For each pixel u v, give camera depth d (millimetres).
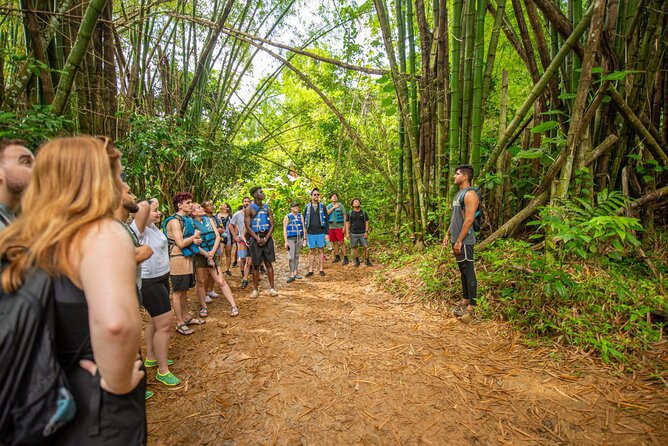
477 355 2902
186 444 2094
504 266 3869
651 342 2736
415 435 2088
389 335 3379
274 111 12594
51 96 3393
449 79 5117
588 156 4008
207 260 4070
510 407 2273
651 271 3801
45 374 886
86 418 941
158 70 6227
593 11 3461
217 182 8047
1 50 2926
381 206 8602
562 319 3068
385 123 10648
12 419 860
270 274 4988
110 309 867
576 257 3834
